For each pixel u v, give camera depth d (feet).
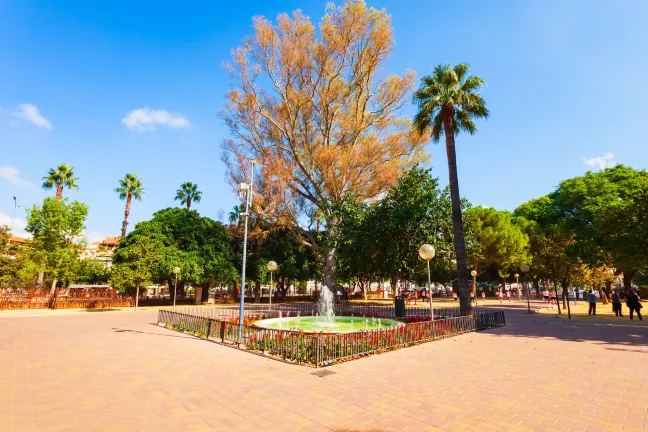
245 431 14.19
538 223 138.82
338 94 81.92
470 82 56.95
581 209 99.35
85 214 84.79
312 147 82.17
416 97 58.59
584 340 35.88
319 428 14.47
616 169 108.06
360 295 155.74
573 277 77.82
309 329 42.91
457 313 67.72
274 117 82.79
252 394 18.80
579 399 17.87
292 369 24.13
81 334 40.37
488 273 167.53
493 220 117.08
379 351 29.71
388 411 16.30
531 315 65.98
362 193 81.97
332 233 80.84
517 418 15.42
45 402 17.47
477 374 22.68
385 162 78.95
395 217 73.97
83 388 19.75
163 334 40.40
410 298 119.55
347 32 74.59
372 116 84.02
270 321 47.93
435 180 81.15
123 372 23.24
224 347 32.09
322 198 82.38
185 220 102.53
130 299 89.81
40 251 77.77
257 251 114.42
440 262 82.84
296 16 75.97
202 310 75.25
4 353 29.17
